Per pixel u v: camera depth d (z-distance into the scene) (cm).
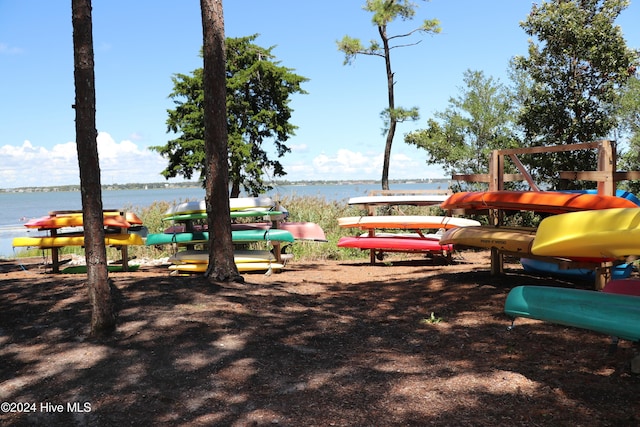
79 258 1354
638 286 450
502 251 757
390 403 365
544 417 337
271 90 1811
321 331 544
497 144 1564
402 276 905
